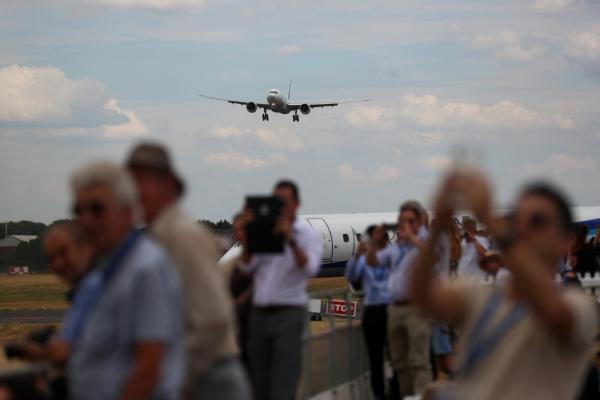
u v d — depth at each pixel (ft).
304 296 127.65
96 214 62.13
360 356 176.86
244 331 138.31
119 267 61.98
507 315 56.80
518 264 52.90
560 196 56.70
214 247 76.95
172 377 62.90
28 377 70.13
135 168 74.43
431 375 155.43
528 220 56.18
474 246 183.52
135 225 64.28
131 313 61.26
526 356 55.57
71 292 89.92
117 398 61.67
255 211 120.78
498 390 56.13
